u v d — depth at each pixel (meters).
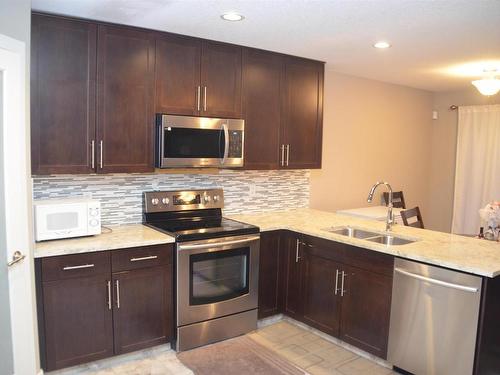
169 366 2.87
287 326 3.55
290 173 4.41
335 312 3.18
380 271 2.84
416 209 3.95
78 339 2.66
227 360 2.97
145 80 3.06
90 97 2.86
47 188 3.06
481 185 5.49
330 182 4.78
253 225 3.44
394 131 5.43
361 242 2.94
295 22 2.82
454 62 3.92
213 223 3.45
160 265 2.92
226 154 3.37
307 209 4.50
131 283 2.81
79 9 2.61
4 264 2.28
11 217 2.29
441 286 2.49
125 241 2.77
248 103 3.59
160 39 3.10
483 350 2.38
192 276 3.03
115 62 2.93
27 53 2.38
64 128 2.78
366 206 5.20
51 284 2.54
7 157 2.26
